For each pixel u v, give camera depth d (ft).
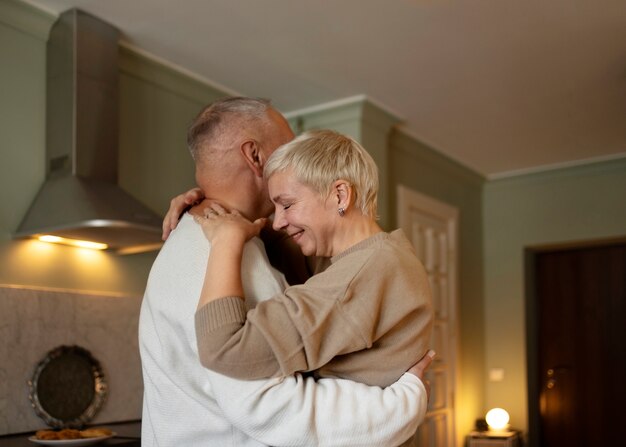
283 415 3.23
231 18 9.43
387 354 3.49
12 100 8.72
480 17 9.52
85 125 8.89
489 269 18.80
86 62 9.02
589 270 18.63
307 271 4.44
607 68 11.28
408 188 15.12
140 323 3.87
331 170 3.66
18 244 8.67
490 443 16.33
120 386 9.72
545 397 18.81
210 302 3.31
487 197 19.06
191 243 3.68
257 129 4.08
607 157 16.80
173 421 3.59
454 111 13.41
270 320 3.26
